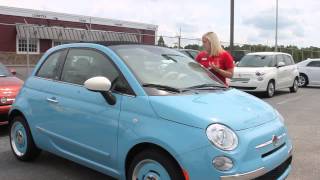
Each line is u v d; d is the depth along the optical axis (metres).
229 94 5.09
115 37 31.03
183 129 4.19
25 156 6.36
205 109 4.36
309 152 7.24
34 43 35.47
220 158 4.00
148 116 4.48
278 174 4.57
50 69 6.08
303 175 5.94
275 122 4.70
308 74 22.34
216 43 6.99
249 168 4.10
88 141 5.14
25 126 6.29
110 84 4.82
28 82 6.37
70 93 5.48
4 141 7.81
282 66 17.42
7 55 33.78
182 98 4.58
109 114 4.85
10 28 35.31
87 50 5.55
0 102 8.18
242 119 4.36
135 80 4.80
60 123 5.57
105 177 5.76
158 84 4.84
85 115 5.16
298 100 15.47
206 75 5.63
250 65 16.98
